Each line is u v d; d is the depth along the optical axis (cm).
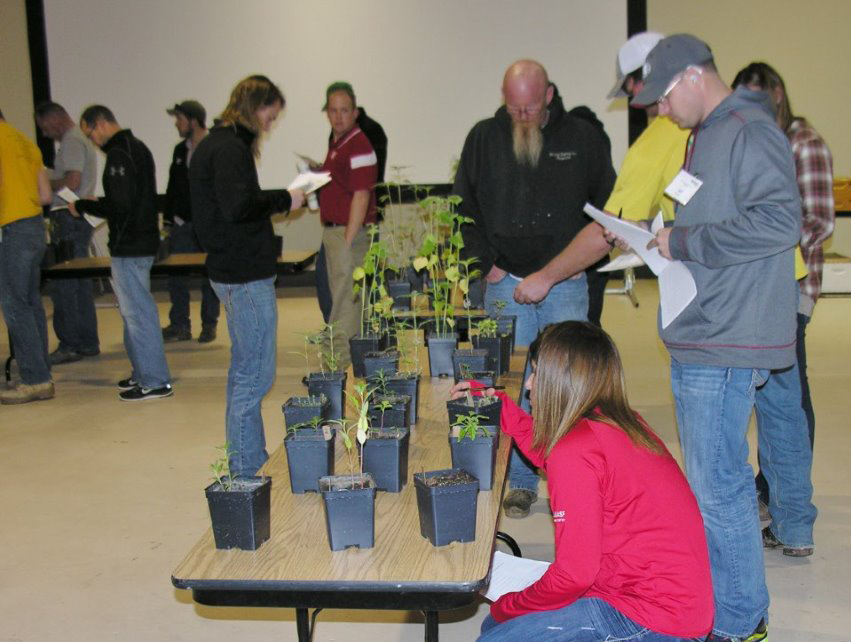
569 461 170
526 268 333
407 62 850
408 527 173
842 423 418
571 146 322
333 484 169
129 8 858
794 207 201
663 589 170
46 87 876
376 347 292
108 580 288
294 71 859
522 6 834
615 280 882
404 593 154
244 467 340
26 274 489
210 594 158
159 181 882
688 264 218
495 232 332
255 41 856
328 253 484
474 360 270
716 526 223
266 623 259
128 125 876
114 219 477
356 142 468
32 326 501
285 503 189
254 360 337
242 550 165
